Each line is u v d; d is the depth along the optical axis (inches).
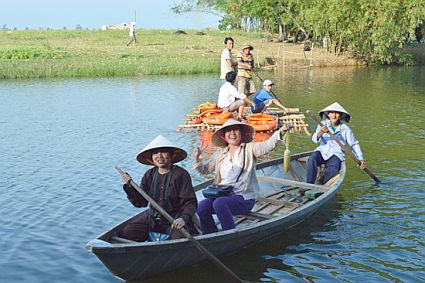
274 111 638.5
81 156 474.9
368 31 1348.4
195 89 924.6
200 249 234.1
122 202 352.2
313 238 288.7
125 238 251.1
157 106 751.1
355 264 259.1
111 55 1395.2
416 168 416.8
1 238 295.7
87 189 379.9
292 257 266.4
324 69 1300.4
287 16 1651.1
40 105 767.7
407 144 499.5
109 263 225.9
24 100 815.7
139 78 1111.0
